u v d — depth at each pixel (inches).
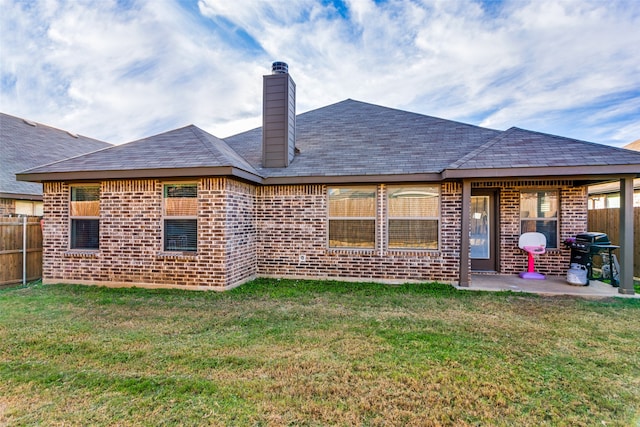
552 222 331.3
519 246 316.8
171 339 166.4
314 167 319.3
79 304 231.3
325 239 316.2
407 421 101.6
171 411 106.5
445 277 294.2
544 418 103.3
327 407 108.5
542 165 251.1
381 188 306.3
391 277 303.3
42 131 526.6
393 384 122.6
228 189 276.4
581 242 295.3
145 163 278.8
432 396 114.9
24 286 301.6
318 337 168.6
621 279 258.8
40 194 385.1
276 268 326.0
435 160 301.9
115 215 291.7
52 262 304.5
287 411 106.7
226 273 272.8
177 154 292.7
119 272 290.8
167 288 280.8
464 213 280.1
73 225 305.6
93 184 300.2
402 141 350.6
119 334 173.0
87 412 106.0
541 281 303.3
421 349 153.6
